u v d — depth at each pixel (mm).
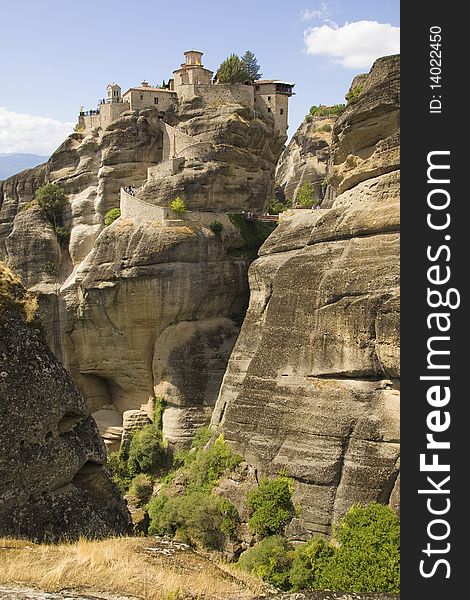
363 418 32906
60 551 15789
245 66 70812
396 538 25500
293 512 33406
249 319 44594
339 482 32750
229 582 15352
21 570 13945
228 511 35438
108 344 56156
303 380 36344
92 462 20125
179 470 44969
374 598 14422
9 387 17781
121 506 20656
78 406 19703
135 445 50719
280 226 44812
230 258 55250
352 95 42219
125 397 57969
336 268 36156
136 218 55250
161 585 13883
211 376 52312
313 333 36344
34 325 19375
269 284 42594
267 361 38719
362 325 33844
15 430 17672
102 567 14547
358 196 38125
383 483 31250
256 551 30719
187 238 52750
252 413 38125
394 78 36625
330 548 29484
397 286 32875
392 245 34469
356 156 39156
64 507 18531
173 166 57094
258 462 36531
